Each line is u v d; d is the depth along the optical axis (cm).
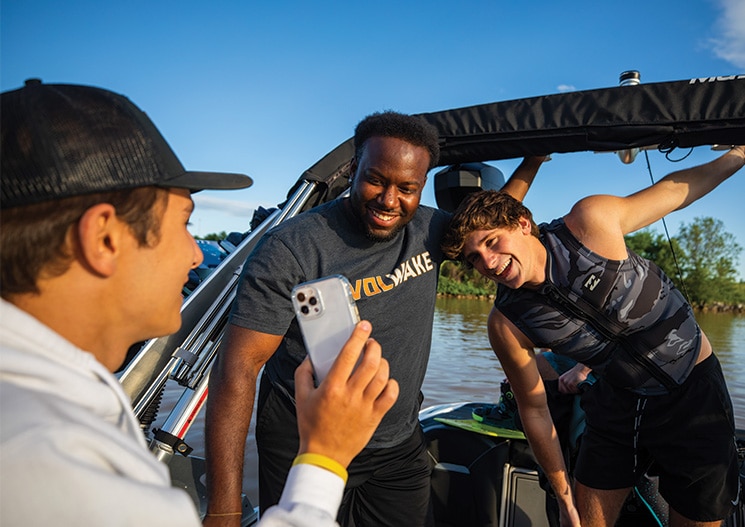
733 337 1739
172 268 75
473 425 267
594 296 209
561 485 231
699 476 217
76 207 64
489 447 262
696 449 218
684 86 220
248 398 158
